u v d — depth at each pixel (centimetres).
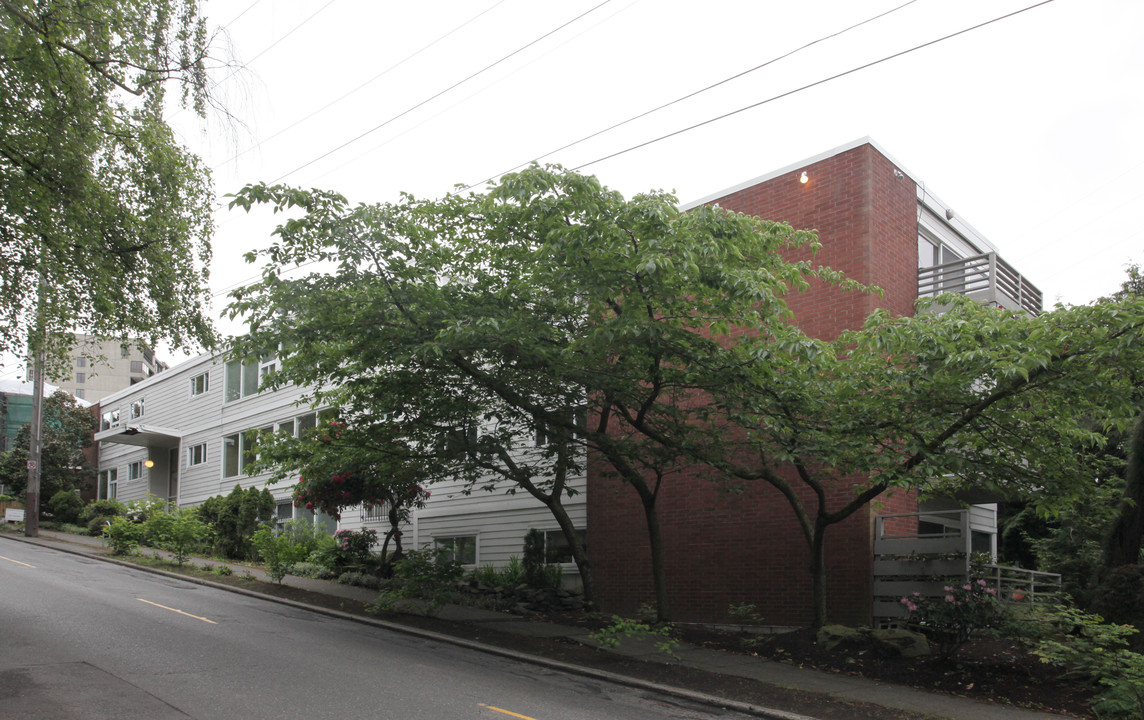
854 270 1559
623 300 1220
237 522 2688
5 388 4244
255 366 3158
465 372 1316
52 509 3866
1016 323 1046
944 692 1020
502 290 1314
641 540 1812
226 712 800
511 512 2169
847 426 1136
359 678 985
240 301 1213
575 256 1116
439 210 1262
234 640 1206
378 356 1284
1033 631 1145
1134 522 1192
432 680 1002
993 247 2092
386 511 2564
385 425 1569
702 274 1095
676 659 1212
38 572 1959
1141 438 1187
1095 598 1153
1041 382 1040
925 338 1051
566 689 1012
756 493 1619
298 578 2134
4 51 1130
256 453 1867
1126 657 937
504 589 1842
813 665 1176
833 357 1136
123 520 2502
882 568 1450
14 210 1231
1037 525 2241
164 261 1405
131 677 929
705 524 1689
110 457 4181
